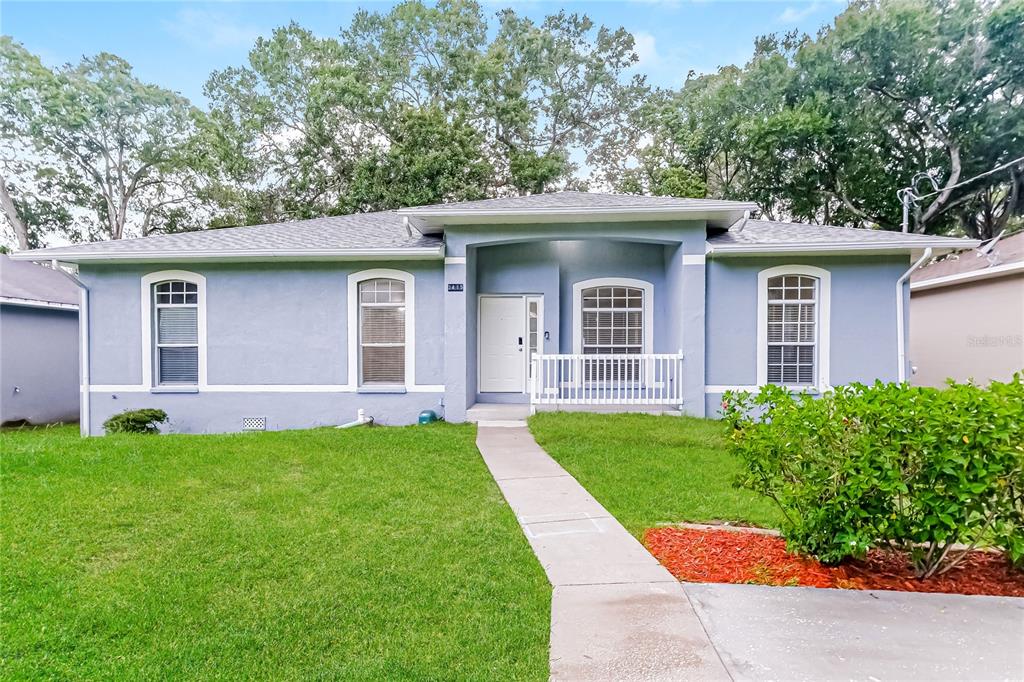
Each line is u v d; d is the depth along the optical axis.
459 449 7.16
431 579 3.56
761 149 20.69
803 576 3.59
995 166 20.03
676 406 9.59
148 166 26.91
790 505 3.78
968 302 12.99
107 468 5.74
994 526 3.47
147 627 3.00
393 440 7.54
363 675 2.59
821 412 3.65
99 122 24.89
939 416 3.25
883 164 21.38
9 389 12.38
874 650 2.74
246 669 2.65
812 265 9.49
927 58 19.45
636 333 11.05
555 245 10.91
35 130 23.55
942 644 2.79
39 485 5.13
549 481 5.82
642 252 10.93
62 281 15.30
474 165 21.73
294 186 23.73
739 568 3.73
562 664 2.65
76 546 3.94
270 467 6.01
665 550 4.06
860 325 9.48
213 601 3.28
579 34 27.28
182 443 7.03
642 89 27.73
